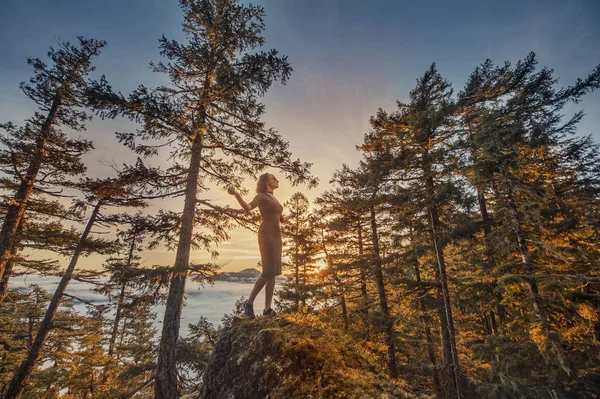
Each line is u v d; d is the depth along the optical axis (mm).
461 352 12281
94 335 15938
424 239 9031
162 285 7016
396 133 10492
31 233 10719
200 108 7410
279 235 4172
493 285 7586
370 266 10594
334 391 2068
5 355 15312
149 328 19062
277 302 11008
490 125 7023
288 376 2277
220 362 3225
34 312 17359
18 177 9992
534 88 11258
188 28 8320
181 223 7195
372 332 9617
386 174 10141
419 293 9180
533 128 11688
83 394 16281
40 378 14695
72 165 10711
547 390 5547
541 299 5523
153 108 6023
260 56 7156
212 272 7113
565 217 9031
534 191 6242
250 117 7988
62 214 11406
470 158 8391
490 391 6359
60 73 11375
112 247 12086
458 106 9352
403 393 2199
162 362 5930
